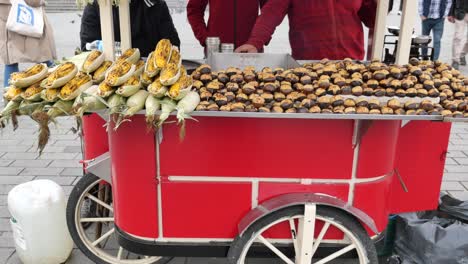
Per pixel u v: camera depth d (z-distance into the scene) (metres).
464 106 1.96
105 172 2.47
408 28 2.26
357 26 3.26
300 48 3.31
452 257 2.41
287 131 2.08
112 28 2.19
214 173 2.15
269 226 2.13
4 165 4.18
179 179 2.16
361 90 2.01
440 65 2.35
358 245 2.16
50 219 2.66
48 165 4.21
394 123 2.16
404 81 2.04
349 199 2.21
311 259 2.25
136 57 2.06
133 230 2.27
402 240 2.60
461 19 7.45
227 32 3.92
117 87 1.84
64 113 1.87
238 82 2.12
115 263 2.67
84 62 1.98
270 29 3.04
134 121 2.07
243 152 2.11
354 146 2.11
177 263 2.84
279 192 2.18
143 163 2.13
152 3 3.46
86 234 2.96
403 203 2.59
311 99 2.00
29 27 5.15
